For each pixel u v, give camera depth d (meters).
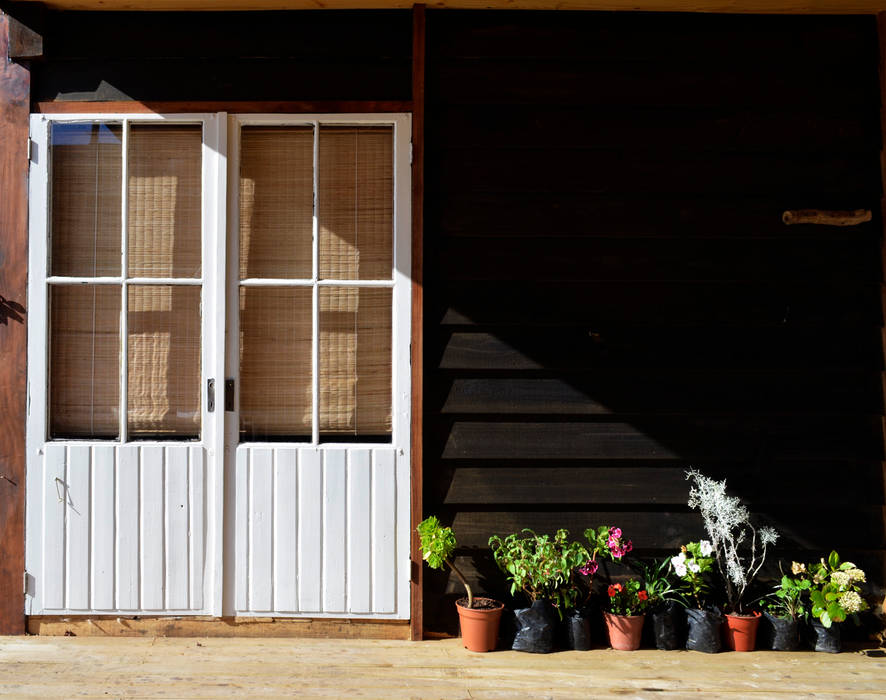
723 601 3.08
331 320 3.12
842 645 3.02
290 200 3.13
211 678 2.64
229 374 3.08
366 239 3.13
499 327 3.11
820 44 3.11
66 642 2.98
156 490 3.05
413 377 3.06
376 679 2.65
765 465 3.11
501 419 3.11
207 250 3.09
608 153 3.13
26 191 3.11
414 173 3.08
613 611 2.97
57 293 3.13
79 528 3.04
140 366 3.11
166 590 3.04
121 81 3.12
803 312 3.13
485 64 3.13
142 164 3.13
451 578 3.08
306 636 3.06
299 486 3.05
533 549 3.01
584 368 3.10
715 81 3.13
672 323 3.12
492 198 3.12
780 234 3.13
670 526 3.10
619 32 3.11
